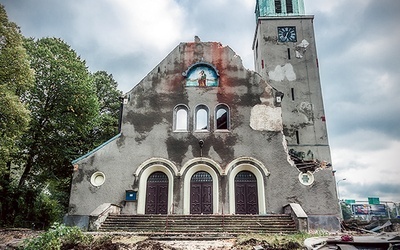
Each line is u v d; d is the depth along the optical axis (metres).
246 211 22.20
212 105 24.72
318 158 29.14
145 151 23.42
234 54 26.12
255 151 23.31
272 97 24.80
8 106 19.16
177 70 25.75
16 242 14.71
